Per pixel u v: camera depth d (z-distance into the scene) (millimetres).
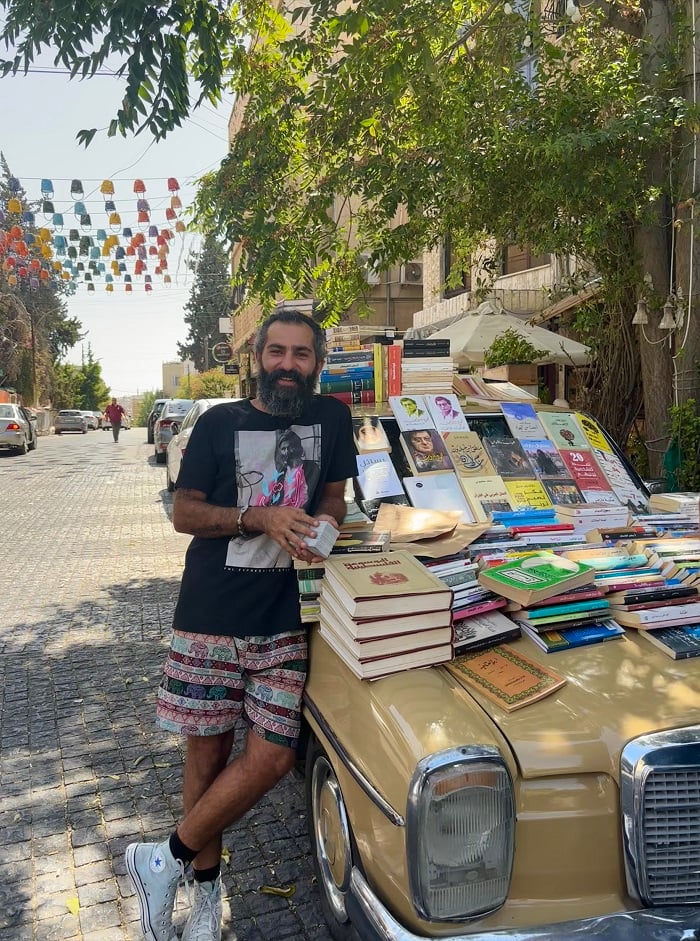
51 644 5535
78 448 27156
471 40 7605
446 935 1716
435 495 3355
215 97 4246
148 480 15734
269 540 2389
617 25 6184
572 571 2426
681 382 5887
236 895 2824
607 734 1860
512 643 2283
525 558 2625
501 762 1755
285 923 2670
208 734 2439
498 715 1929
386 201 6230
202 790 2543
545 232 6059
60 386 56875
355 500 3166
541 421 3916
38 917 2686
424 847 1695
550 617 2291
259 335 2480
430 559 2707
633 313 6656
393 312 18375
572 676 2072
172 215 9922
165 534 9711
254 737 2391
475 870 1718
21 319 42219
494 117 5816
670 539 2990
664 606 2365
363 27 4812
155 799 3457
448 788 1705
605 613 2365
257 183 6465
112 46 3803
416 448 3500
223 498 2434
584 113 5648
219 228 6492
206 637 2393
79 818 3307
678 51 5586
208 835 2355
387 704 1971
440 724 1842
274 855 3061
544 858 1792
